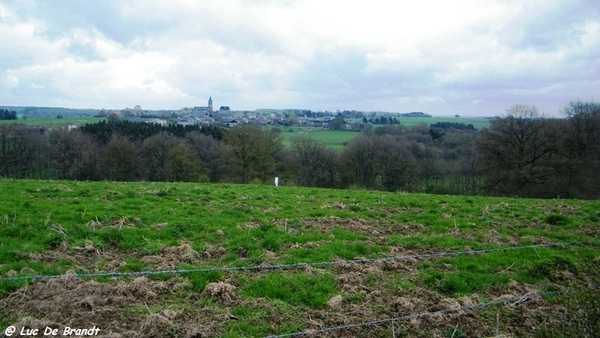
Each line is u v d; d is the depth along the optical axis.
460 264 9.94
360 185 56.25
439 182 57.25
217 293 7.46
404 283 8.62
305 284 8.20
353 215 14.88
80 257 8.88
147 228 11.28
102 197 15.48
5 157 51.81
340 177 61.06
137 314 6.59
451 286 8.62
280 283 8.09
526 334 6.98
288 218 13.69
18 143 52.38
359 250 10.65
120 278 7.93
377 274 8.92
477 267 9.79
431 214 15.76
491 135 44.31
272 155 57.78
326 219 13.93
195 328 6.29
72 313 6.42
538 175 41.12
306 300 7.62
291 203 17.14
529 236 12.90
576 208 18.47
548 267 9.66
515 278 9.24
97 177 55.03
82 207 13.02
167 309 6.68
